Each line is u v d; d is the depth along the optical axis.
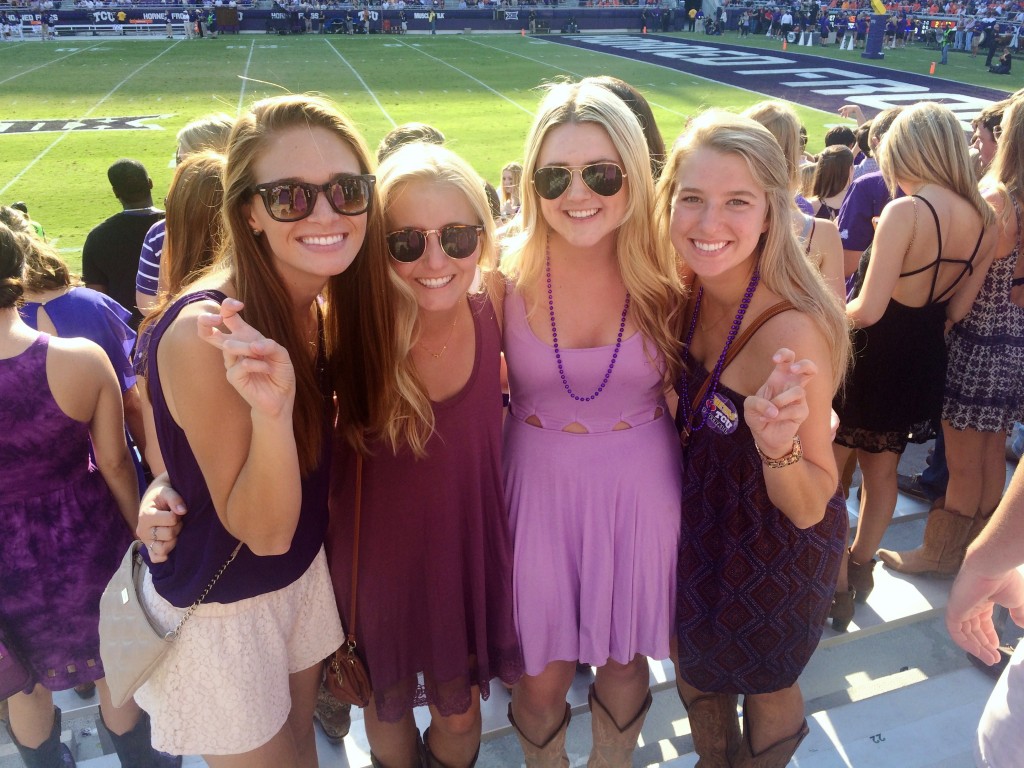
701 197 1.76
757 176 1.72
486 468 1.90
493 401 1.87
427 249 1.66
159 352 1.45
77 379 2.02
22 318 2.54
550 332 1.99
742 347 1.86
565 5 47.50
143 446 2.67
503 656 2.06
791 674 1.95
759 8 43.22
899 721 2.60
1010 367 2.82
